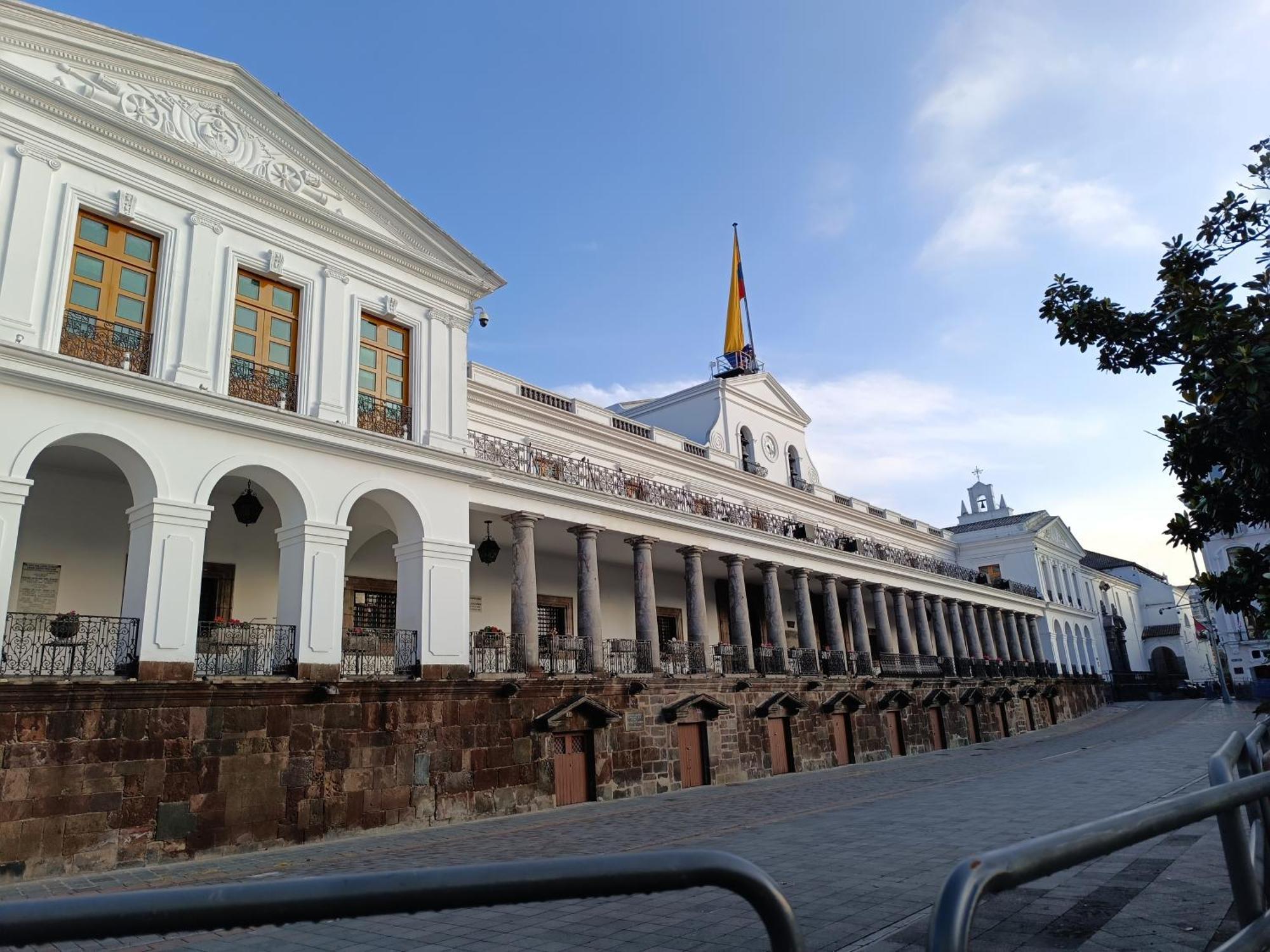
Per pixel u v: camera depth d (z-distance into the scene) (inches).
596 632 881.5
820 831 529.0
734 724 1003.3
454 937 308.3
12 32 581.9
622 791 836.6
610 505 928.3
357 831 614.9
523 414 1007.0
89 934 55.0
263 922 57.1
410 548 742.5
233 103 698.2
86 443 572.7
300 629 631.2
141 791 518.6
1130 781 717.3
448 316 821.2
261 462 642.2
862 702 1245.7
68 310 581.6
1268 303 324.5
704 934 295.1
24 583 631.2
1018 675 1800.0
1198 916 256.1
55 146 586.2
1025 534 2165.4
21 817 472.4
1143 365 357.7
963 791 729.6
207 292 647.8
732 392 1425.9
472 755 705.6
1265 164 350.0
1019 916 276.1
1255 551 334.3
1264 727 170.6
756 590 1407.5
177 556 576.7
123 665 545.6
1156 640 3132.4
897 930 280.1
